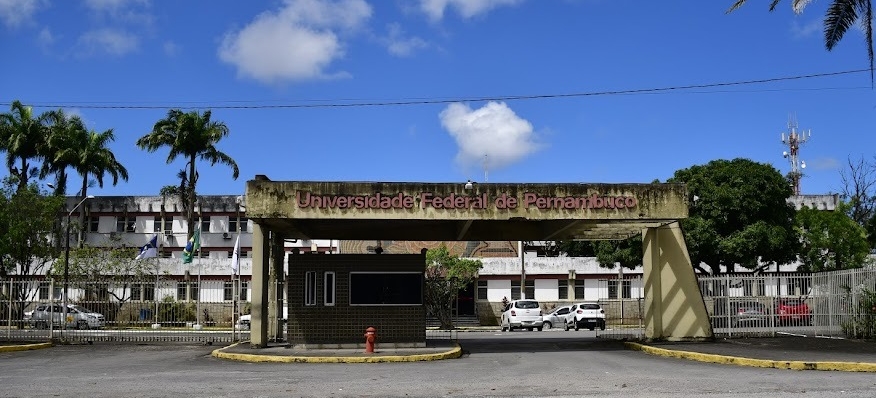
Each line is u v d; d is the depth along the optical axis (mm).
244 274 48562
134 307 29750
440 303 43562
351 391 13461
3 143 54000
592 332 37750
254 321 22344
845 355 18109
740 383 13852
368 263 22375
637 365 17844
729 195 36625
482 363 19016
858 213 52656
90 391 13414
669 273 24047
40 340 25312
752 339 23594
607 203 22078
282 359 19578
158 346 24625
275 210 21422
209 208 59281
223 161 56000
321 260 22359
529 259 50500
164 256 58219
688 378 14828
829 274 24953
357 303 22234
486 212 21750
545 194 21953
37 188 41906
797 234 39531
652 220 22109
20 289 29828
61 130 54750
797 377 14789
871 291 23047
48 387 13992
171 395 12891
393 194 21641
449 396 12727
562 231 25516
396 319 22203
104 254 43062
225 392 13297
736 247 36281
